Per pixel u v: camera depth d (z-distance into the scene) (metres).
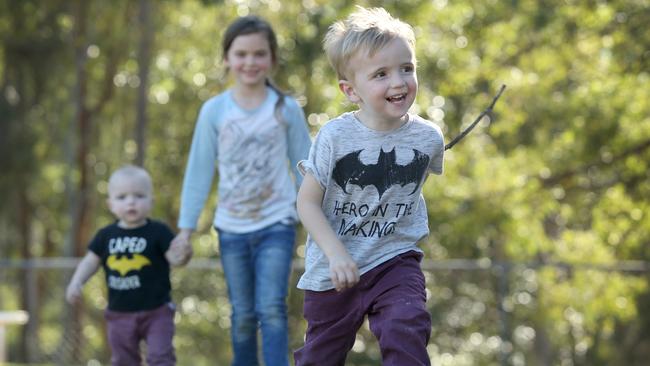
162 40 41.56
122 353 10.02
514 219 30.39
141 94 35.41
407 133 6.79
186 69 42.72
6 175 40.50
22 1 38.41
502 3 29.70
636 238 29.06
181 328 21.34
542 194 30.16
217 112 9.92
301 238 36.91
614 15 27.12
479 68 30.94
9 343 29.33
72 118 44.53
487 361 18.70
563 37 28.44
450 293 18.50
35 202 47.94
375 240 6.82
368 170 6.75
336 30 6.83
